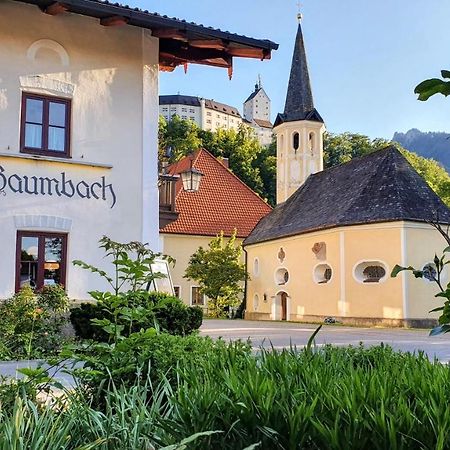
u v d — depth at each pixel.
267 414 2.96
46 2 13.14
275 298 39.19
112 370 4.72
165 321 11.38
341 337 18.75
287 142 52.91
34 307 11.69
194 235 44.16
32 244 13.21
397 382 3.41
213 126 161.62
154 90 14.89
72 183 13.73
